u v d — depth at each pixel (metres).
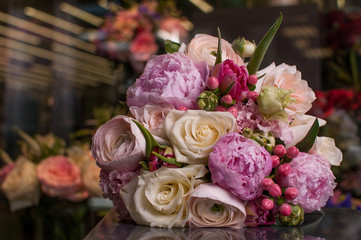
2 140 4.33
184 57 0.78
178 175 0.69
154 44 2.12
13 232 1.11
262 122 0.73
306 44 1.76
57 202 1.33
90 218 1.24
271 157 0.71
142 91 0.77
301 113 0.77
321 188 0.74
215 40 0.83
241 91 0.75
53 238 1.07
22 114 4.43
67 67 4.46
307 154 0.74
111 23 2.15
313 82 1.76
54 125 4.33
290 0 1.76
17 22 4.30
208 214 0.70
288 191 0.71
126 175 0.73
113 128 0.76
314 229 0.70
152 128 0.73
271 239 0.63
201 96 0.74
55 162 1.34
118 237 0.65
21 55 4.39
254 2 1.78
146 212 0.71
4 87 4.42
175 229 0.70
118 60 2.11
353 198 1.21
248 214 0.70
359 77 2.07
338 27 2.08
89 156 1.38
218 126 0.71
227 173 0.67
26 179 1.32
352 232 0.68
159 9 2.21
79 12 3.92
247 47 0.84
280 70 0.79
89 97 4.25
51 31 4.27
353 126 1.52
